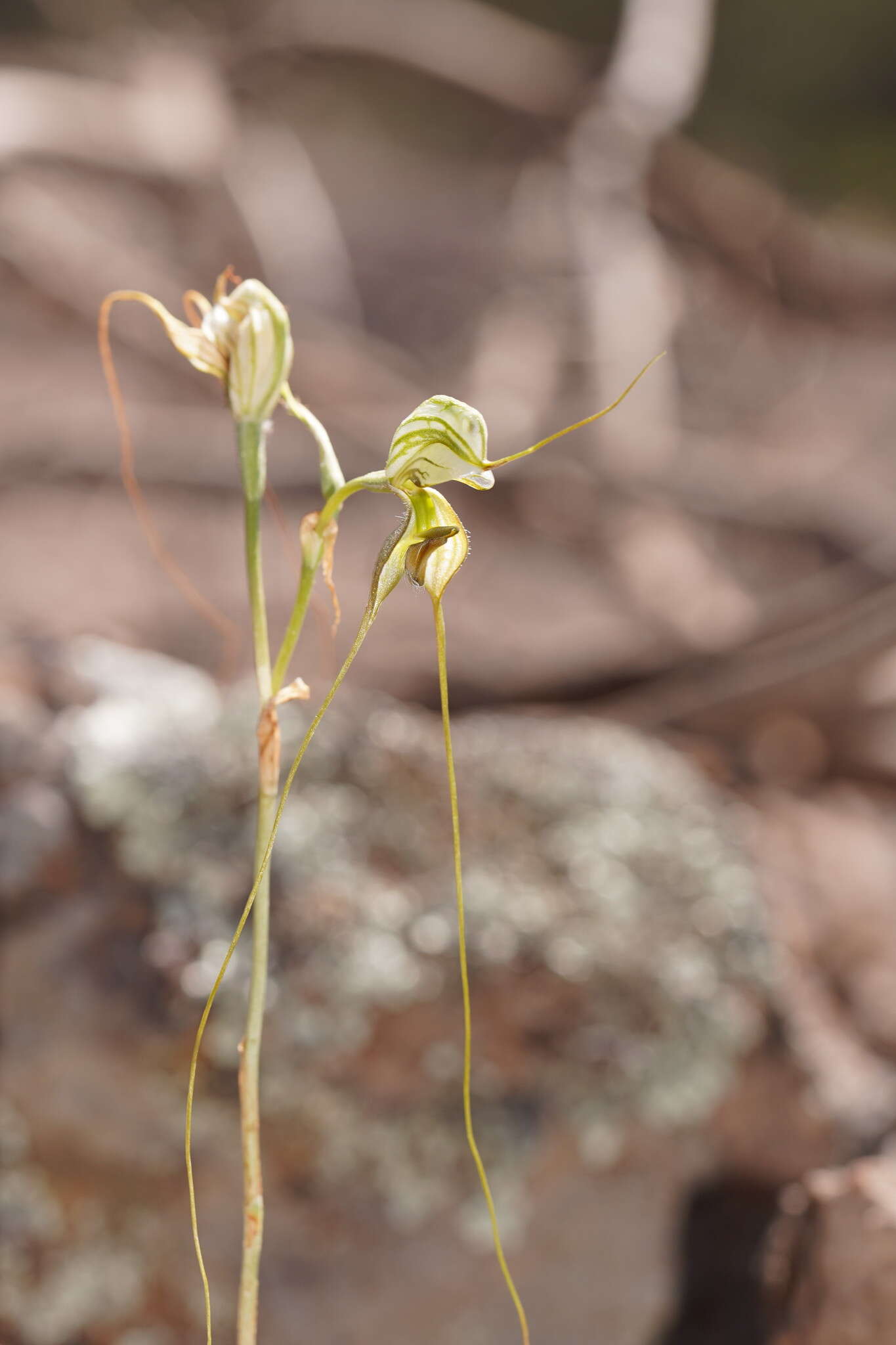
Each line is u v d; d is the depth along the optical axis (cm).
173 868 53
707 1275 53
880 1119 56
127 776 54
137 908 52
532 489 169
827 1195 48
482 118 281
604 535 167
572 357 193
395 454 38
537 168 216
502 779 58
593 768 59
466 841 55
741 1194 54
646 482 170
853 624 103
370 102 292
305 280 218
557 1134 52
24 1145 52
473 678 109
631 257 203
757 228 238
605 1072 53
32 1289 51
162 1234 52
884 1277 46
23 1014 52
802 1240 48
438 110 288
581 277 200
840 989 66
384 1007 52
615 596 161
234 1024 51
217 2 240
